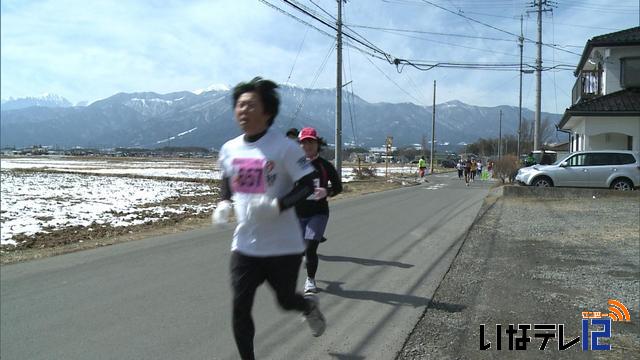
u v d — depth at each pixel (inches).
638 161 709.3
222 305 218.5
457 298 227.0
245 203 133.0
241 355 138.5
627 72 911.0
